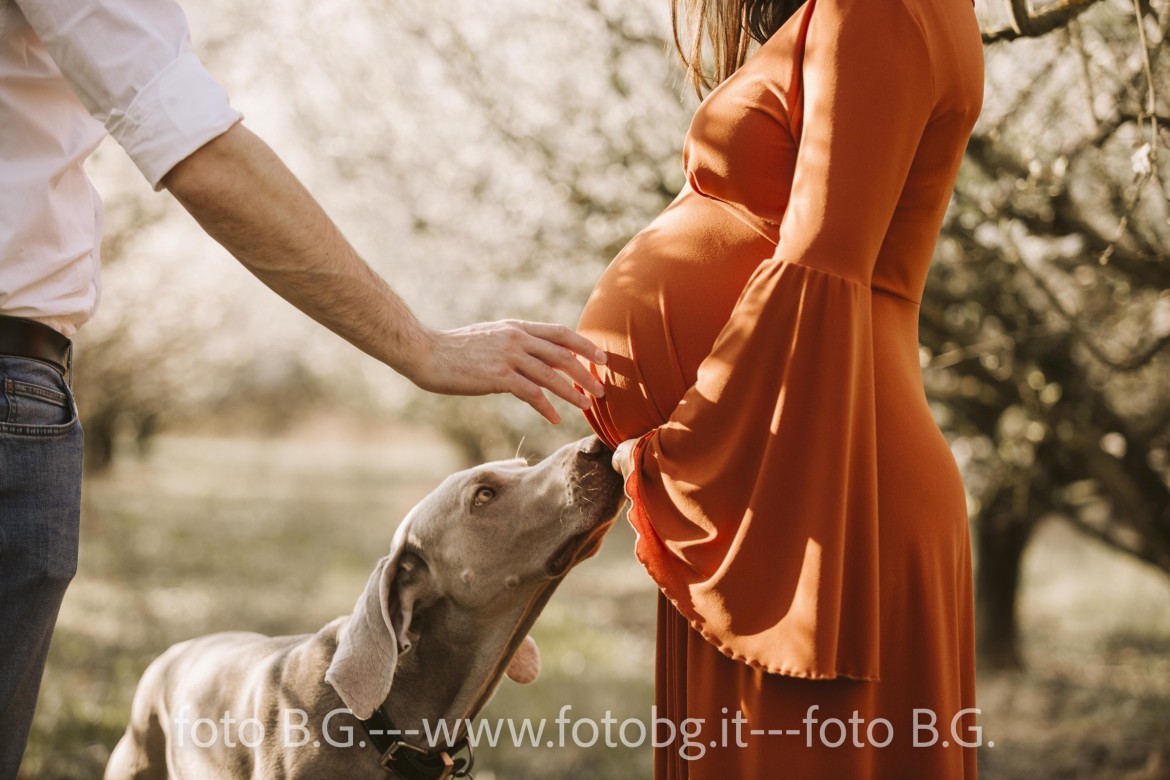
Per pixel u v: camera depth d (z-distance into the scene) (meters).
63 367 2.13
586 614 12.76
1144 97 3.64
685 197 2.48
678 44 2.67
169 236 15.16
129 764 3.85
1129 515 6.08
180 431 56.31
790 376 2.05
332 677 2.88
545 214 6.43
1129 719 7.79
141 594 12.15
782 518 2.05
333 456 46.22
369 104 6.70
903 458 2.14
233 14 7.04
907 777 2.14
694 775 2.26
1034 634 12.65
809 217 2.05
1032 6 3.58
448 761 3.16
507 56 6.14
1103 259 3.20
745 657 2.08
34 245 2.01
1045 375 5.82
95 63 1.91
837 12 2.08
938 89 2.09
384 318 2.19
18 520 2.03
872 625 2.06
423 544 3.09
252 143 1.98
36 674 2.17
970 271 5.46
